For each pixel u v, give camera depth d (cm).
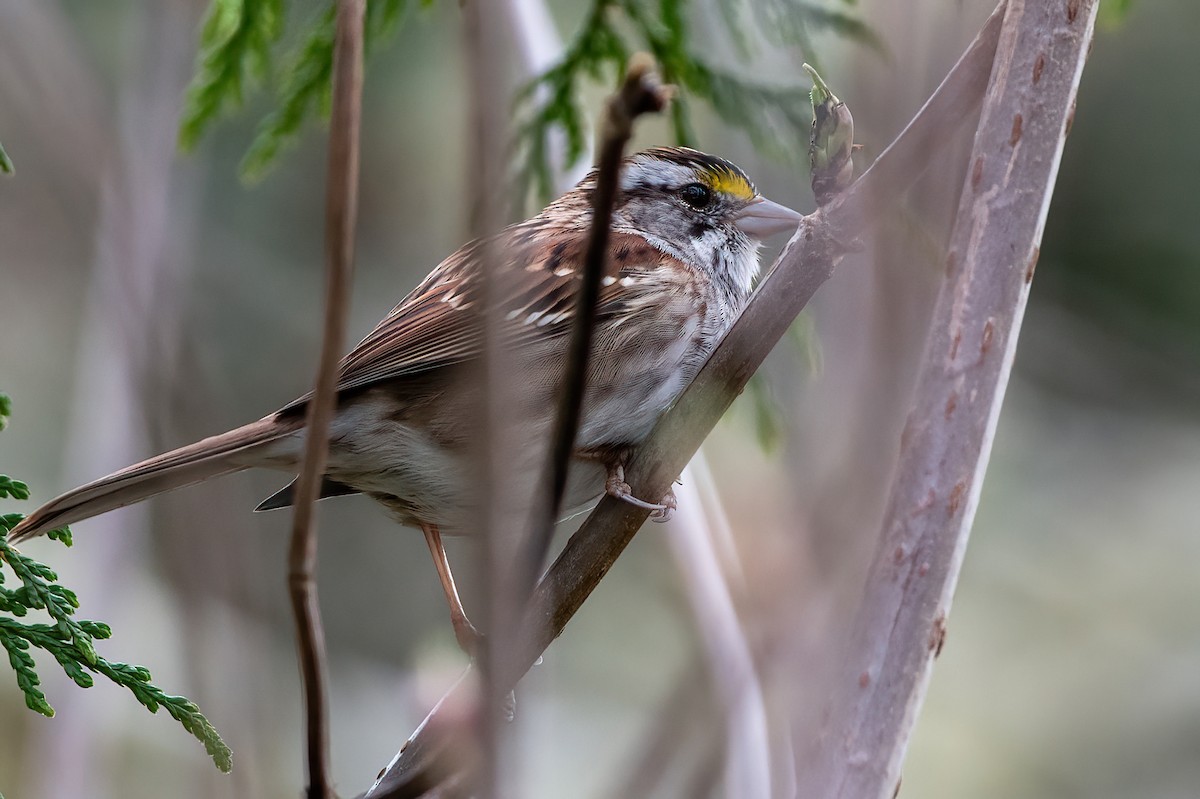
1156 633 1372
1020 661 1370
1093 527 1445
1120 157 1493
